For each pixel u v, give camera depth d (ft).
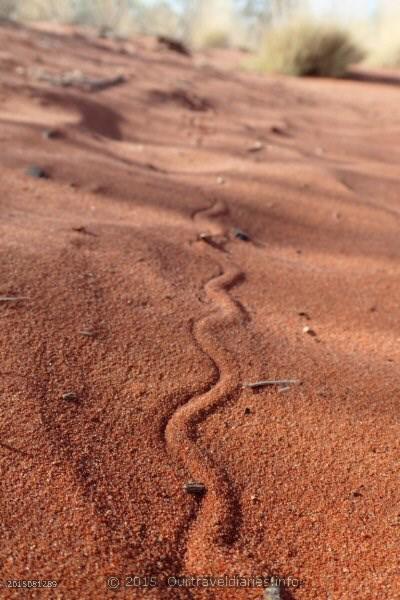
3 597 0.93
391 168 3.74
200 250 2.08
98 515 1.07
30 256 1.72
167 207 2.48
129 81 5.42
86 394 1.31
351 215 2.74
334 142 4.48
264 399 1.38
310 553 1.07
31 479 1.11
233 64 9.40
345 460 1.25
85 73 5.33
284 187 2.96
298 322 1.75
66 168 2.69
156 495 1.13
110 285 1.68
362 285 2.05
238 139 4.05
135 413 1.29
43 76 4.78
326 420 1.34
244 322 1.67
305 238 2.46
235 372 1.45
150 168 3.07
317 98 6.71
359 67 10.76
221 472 1.19
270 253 2.23
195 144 3.82
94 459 1.17
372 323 1.81
